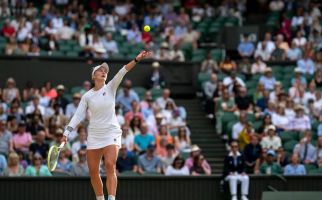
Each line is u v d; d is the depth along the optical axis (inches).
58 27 2241.6
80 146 1600.6
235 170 1579.7
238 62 2224.4
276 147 1715.1
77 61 2038.6
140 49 2187.5
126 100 1855.3
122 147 1614.2
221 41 2327.8
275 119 1836.9
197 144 1861.5
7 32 2160.4
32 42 2117.4
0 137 1610.5
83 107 983.6
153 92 1988.2
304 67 2133.4
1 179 1486.2
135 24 2322.8
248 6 2647.6
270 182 1606.8
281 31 2358.5
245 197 1581.0
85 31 2144.4
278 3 2598.4
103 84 986.1
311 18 2418.8
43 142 1608.0
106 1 2474.2
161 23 2377.0
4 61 2007.9
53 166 992.2
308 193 1478.8
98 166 987.9
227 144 1838.1
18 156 1544.0
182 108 1923.0
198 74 2122.3
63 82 2031.3
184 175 1577.3
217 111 1904.5
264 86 1996.8
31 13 2314.2
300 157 1724.9
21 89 2012.8
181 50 2261.3
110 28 2303.2
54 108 1758.1
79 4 2501.2
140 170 1608.0
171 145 1652.3
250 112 1876.2
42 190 1502.2
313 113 1924.2
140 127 1723.7
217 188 1590.8
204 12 2512.3
